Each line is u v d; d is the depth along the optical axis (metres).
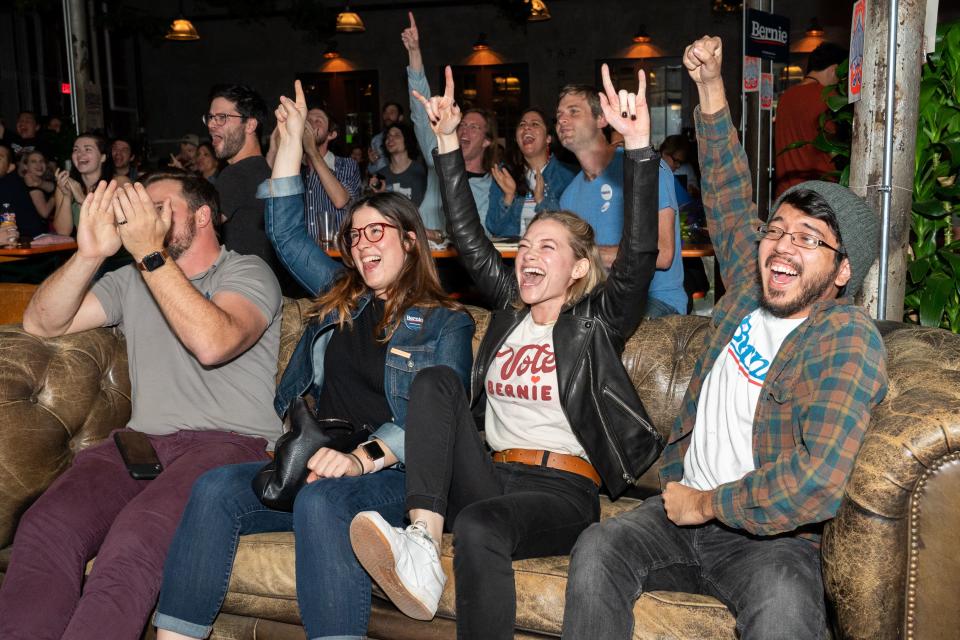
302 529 2.01
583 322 2.22
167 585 2.07
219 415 2.46
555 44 13.45
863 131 2.53
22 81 12.45
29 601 2.08
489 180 4.99
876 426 1.63
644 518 1.94
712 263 5.59
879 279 2.50
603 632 1.77
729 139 2.21
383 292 2.38
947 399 1.60
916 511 1.57
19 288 3.50
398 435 2.19
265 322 2.49
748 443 1.87
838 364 1.72
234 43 14.38
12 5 11.62
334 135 5.06
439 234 4.23
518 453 2.22
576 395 2.18
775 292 1.84
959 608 1.57
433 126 2.52
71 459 2.54
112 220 2.37
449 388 2.08
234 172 3.65
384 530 1.83
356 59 14.05
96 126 8.02
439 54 13.80
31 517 2.18
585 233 2.25
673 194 3.15
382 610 2.10
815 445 1.66
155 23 12.09
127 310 2.53
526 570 1.97
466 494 2.11
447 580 2.02
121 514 2.16
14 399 2.41
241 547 2.18
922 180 2.86
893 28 2.38
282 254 2.68
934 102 2.80
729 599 1.79
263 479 2.10
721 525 1.91
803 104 5.04
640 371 2.44
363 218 2.31
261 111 3.76
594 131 3.30
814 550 1.81
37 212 6.04
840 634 1.66
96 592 2.03
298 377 2.45
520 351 2.28
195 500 2.11
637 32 13.14
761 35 5.34
